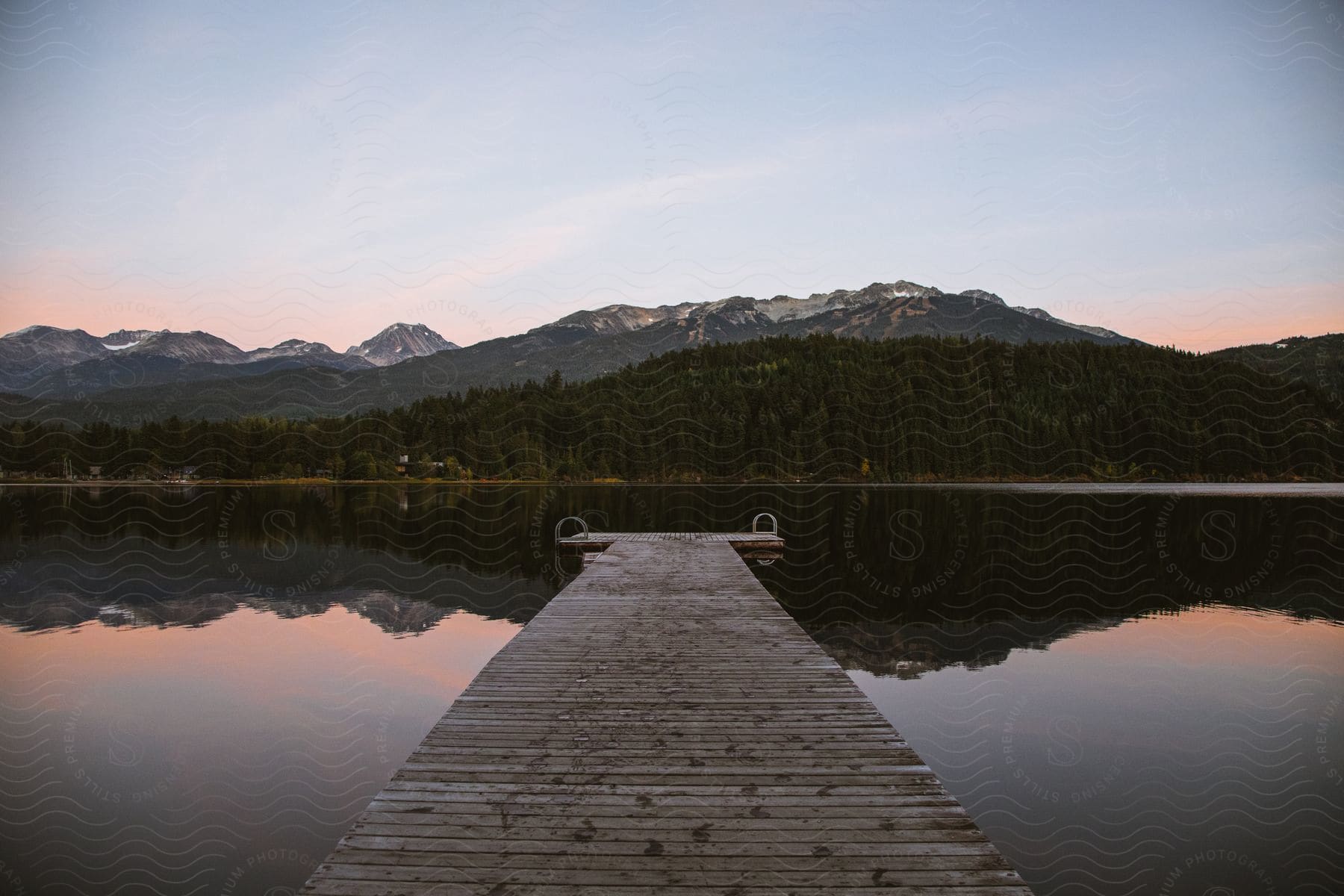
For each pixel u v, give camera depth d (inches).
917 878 95.5
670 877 95.3
